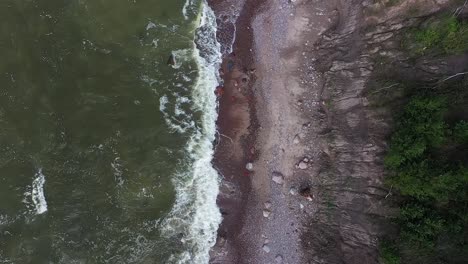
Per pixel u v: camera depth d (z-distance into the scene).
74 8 31.81
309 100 32.66
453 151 25.23
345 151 30.88
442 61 26.53
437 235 25.81
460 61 26.09
